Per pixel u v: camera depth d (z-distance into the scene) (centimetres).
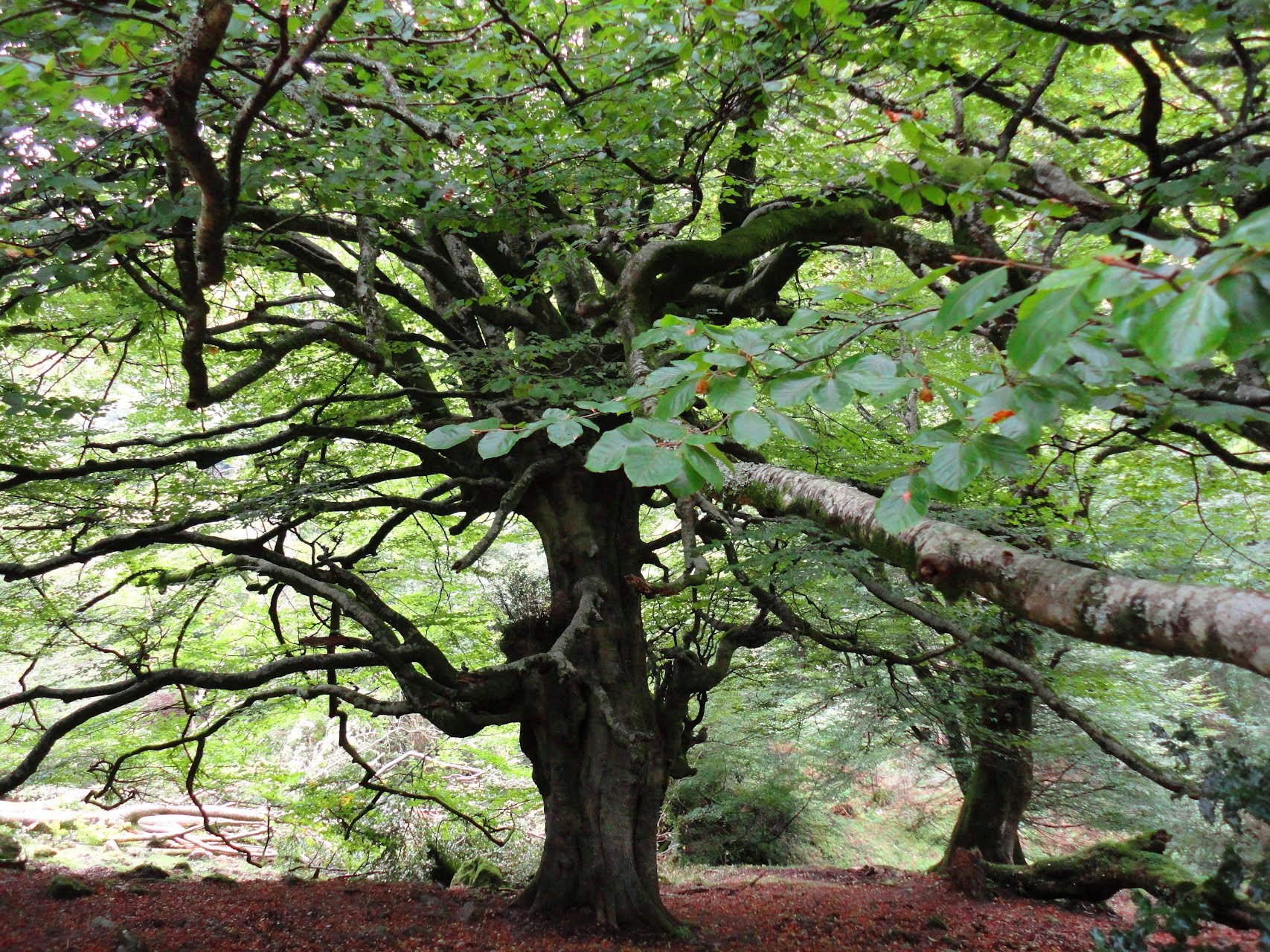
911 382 170
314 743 1511
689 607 995
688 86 495
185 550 1127
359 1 436
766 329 193
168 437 855
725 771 1530
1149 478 851
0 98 239
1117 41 385
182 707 973
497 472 858
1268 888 416
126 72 239
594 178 627
